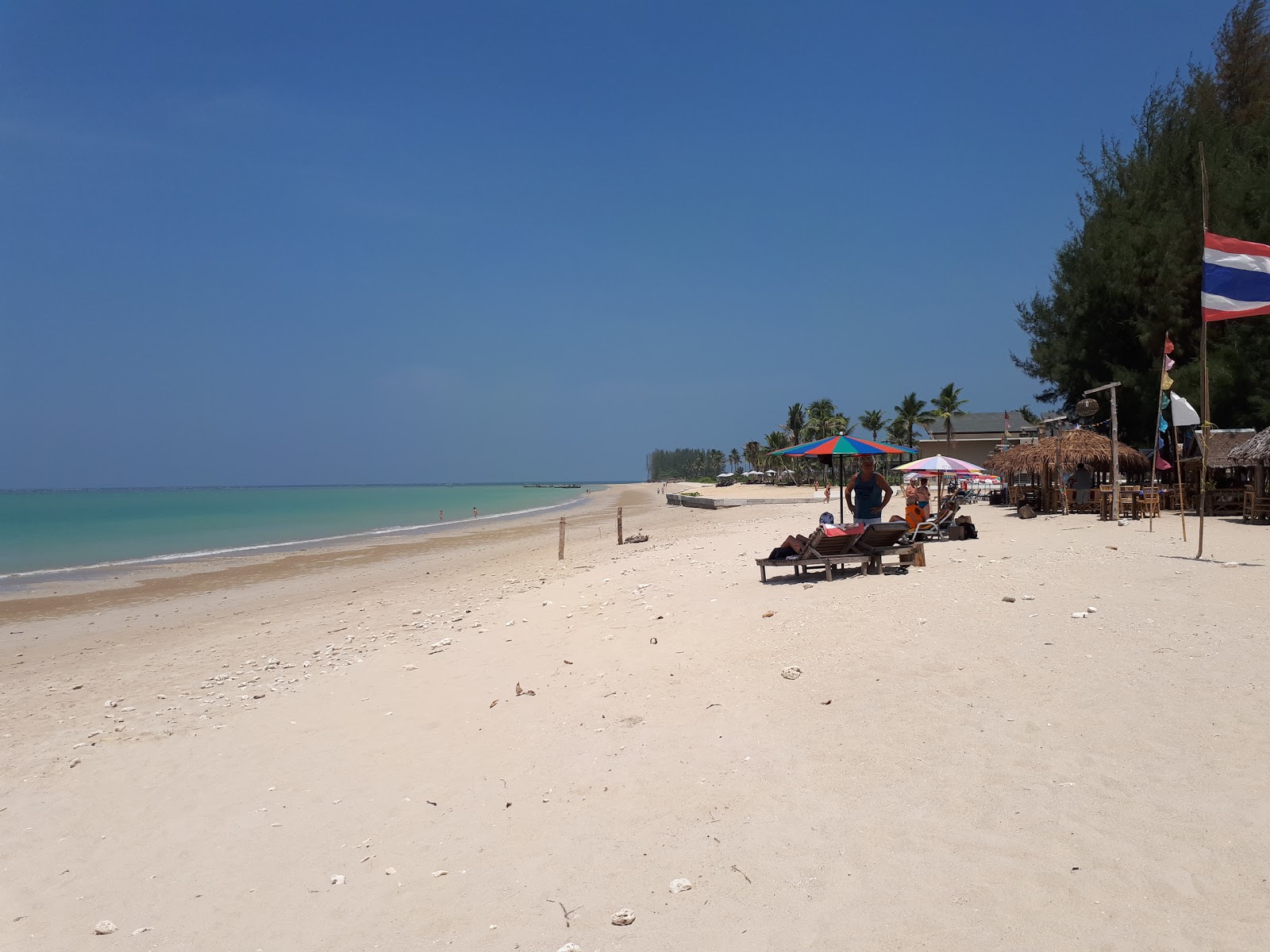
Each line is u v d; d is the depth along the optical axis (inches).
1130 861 148.6
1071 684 235.6
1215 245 434.0
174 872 195.9
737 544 781.3
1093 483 944.3
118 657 514.0
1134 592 343.3
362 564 1054.4
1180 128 1107.9
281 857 196.7
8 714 378.6
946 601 351.3
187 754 283.6
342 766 252.4
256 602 735.7
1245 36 1231.5
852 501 481.1
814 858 163.5
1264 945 123.1
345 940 156.9
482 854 184.7
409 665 376.2
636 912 153.8
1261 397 933.8
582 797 205.8
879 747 209.2
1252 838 150.8
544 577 725.9
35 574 1021.8
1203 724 200.1
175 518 2482.8
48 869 205.0
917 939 134.3
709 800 194.1
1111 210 1178.0
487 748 250.1
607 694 283.1
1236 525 705.6
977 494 1425.9
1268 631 265.7
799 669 277.9
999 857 154.9
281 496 5812.0
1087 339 1167.6
